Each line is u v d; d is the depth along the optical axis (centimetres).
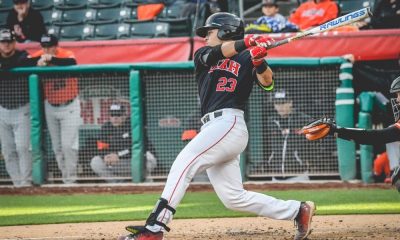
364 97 2830
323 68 2830
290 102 2852
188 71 2895
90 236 1766
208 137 1461
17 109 3009
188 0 3559
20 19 3488
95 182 3006
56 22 3728
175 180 1438
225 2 3453
